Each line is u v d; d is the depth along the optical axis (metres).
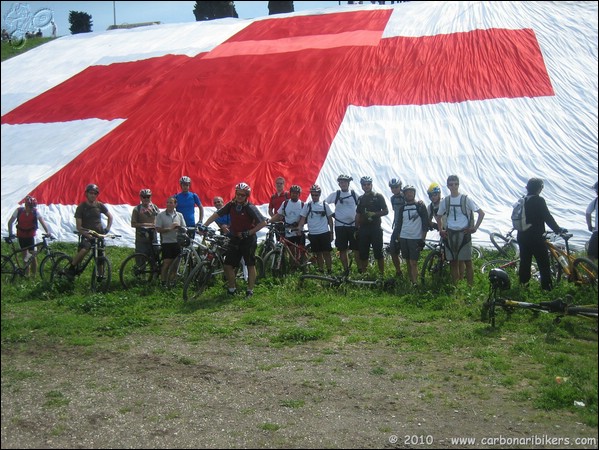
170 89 22.77
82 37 31.39
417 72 20.17
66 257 11.69
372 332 8.00
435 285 10.03
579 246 12.95
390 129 17.95
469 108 18.09
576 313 7.52
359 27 24.58
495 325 7.84
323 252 11.66
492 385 6.11
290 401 5.95
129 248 15.18
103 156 19.56
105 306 9.86
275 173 17.27
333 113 19.00
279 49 23.86
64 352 7.67
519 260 10.38
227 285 10.54
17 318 9.34
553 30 21.06
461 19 22.78
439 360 6.85
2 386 6.53
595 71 18.98
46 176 19.39
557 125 17.02
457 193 9.96
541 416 5.45
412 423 5.41
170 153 19.00
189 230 11.19
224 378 6.61
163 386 6.45
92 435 5.41
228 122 19.78
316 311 9.14
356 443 5.11
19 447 5.22
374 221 10.90
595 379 5.96
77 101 24.02
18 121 23.66
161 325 8.83
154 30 29.95
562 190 15.23
